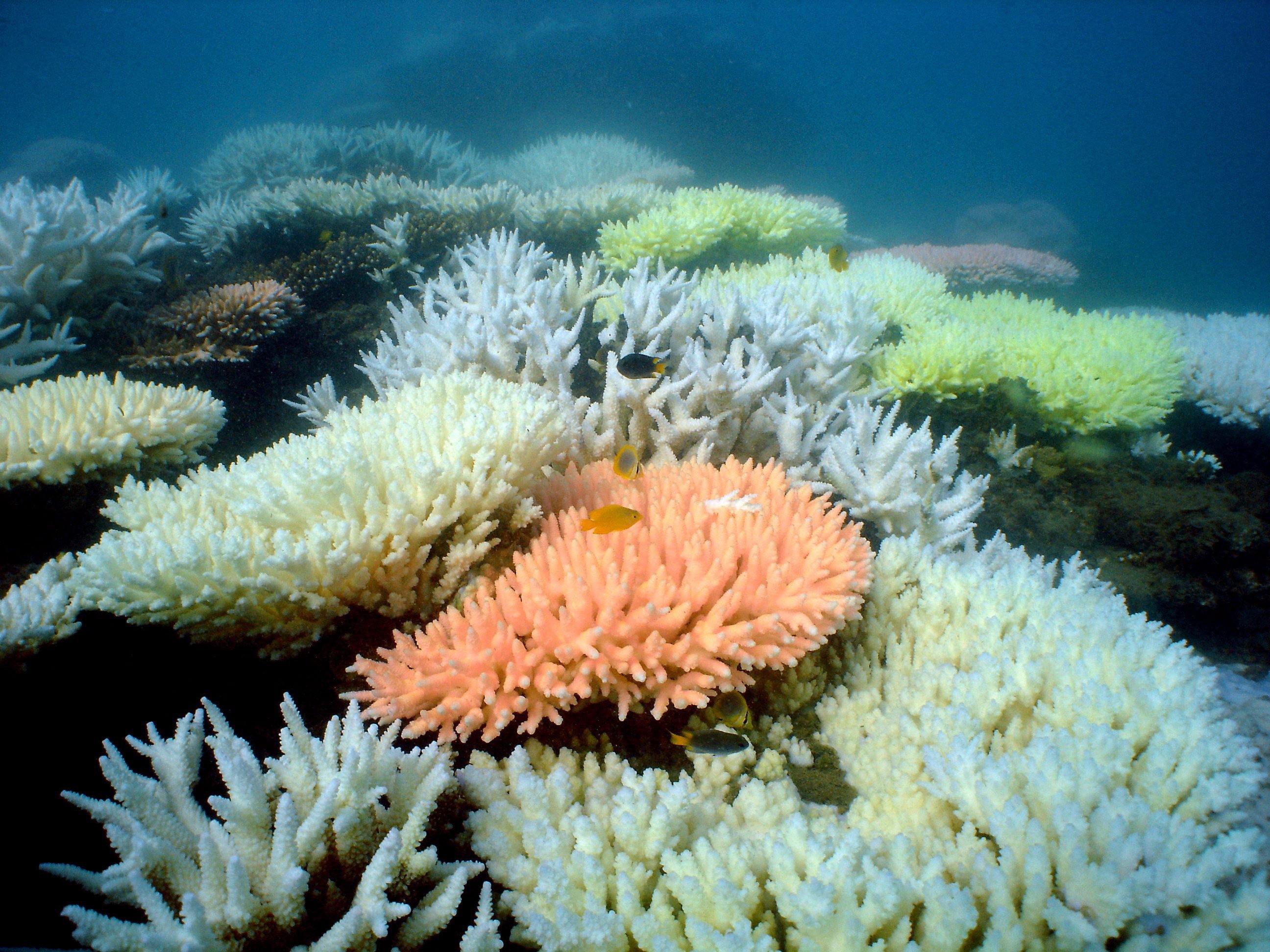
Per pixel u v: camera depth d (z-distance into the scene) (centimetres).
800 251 1026
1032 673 255
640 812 195
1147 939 167
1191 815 204
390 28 6344
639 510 302
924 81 7931
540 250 616
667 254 888
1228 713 286
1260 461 682
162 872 164
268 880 161
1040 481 552
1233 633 484
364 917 157
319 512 252
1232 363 698
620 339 499
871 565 318
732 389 434
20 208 585
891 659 303
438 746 208
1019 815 190
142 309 683
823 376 517
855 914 169
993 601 305
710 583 236
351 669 221
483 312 511
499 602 240
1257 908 167
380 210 976
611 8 4134
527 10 4144
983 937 175
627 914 174
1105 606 302
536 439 298
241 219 938
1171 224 5538
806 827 193
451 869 184
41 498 369
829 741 281
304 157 1405
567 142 1845
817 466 453
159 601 226
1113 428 596
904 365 577
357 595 247
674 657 227
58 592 254
